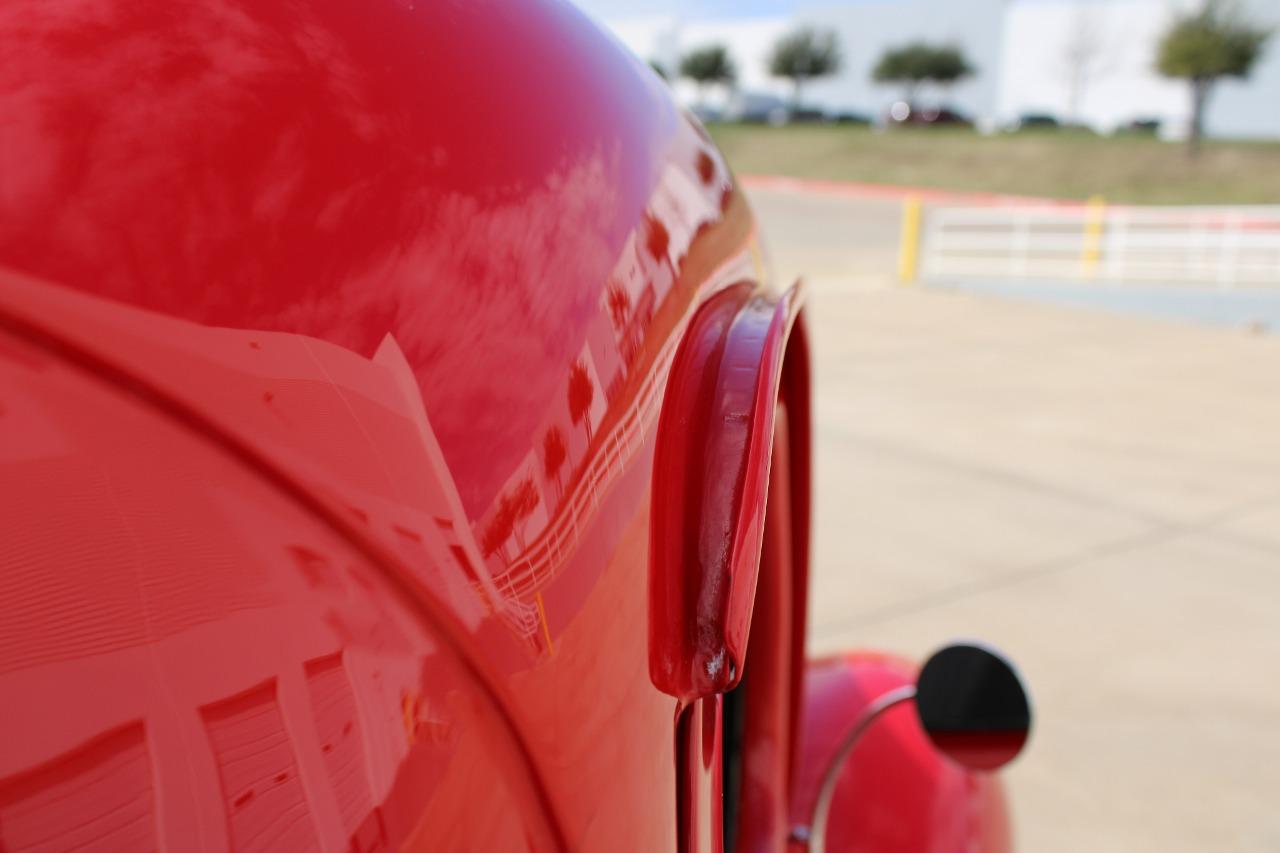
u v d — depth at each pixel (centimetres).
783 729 131
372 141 61
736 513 75
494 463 63
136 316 54
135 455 53
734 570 73
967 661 159
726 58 6512
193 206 55
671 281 79
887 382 966
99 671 52
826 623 467
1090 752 370
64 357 52
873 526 587
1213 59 4581
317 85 61
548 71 74
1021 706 157
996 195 4031
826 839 157
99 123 55
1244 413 877
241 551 55
